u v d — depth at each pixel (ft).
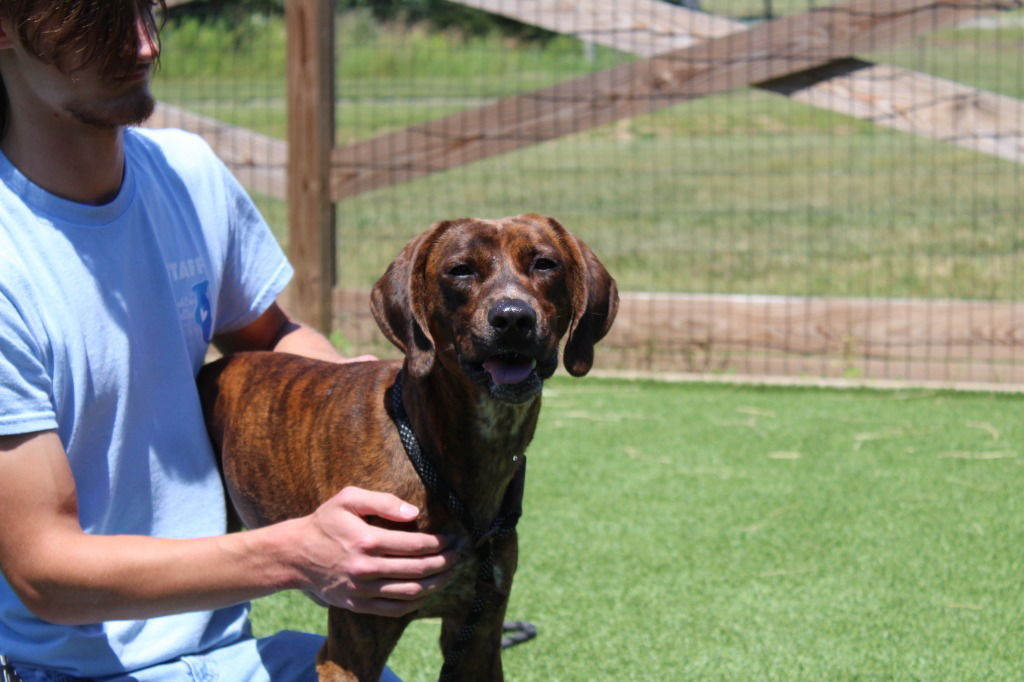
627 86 23.82
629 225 40.65
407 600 7.45
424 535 7.39
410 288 8.84
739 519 16.39
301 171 24.72
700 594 14.14
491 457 8.81
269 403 9.78
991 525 16.03
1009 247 34.24
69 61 7.64
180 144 9.71
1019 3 22.03
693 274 31.76
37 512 7.30
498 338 8.45
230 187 10.14
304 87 24.49
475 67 71.92
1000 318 22.89
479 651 9.29
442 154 24.62
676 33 23.59
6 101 8.02
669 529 16.07
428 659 12.87
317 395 9.53
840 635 13.06
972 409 21.27
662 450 19.38
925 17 22.44
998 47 26.37
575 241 9.41
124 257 8.44
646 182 51.39
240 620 9.14
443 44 71.87
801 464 18.58
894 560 14.97
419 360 8.64
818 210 43.32
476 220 9.31
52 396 7.80
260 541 7.29
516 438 8.87
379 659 8.82
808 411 21.38
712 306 24.08
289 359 10.23
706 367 24.16
